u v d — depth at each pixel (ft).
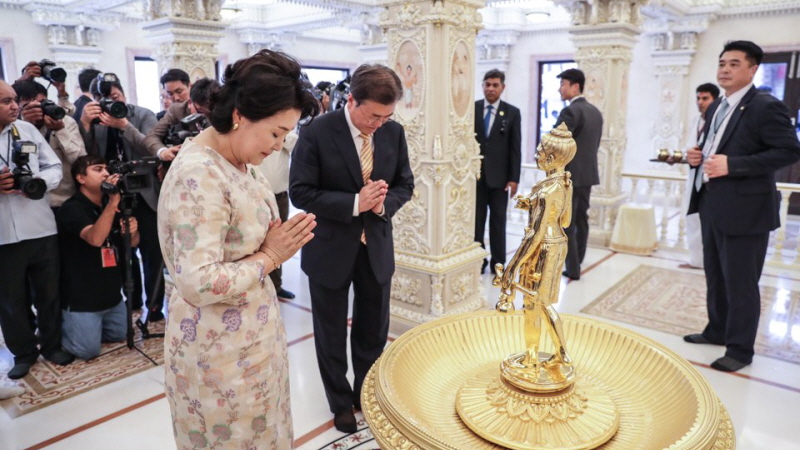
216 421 4.38
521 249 4.20
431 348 4.97
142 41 29.76
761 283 14.48
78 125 11.34
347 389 7.85
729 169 8.78
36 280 9.78
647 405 4.35
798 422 8.04
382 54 29.19
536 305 4.25
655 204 27.91
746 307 9.45
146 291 12.01
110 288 10.21
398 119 10.66
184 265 3.91
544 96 33.12
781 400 8.63
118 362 10.09
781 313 12.32
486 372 4.68
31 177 8.76
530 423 3.99
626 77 18.48
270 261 4.32
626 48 18.07
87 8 24.82
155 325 11.73
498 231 14.98
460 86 10.56
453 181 10.74
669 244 18.52
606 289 14.06
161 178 10.86
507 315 5.37
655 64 27.30
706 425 3.65
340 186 7.12
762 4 24.21
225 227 4.09
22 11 25.39
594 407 4.16
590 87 18.17
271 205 4.62
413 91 10.37
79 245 9.84
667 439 3.74
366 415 4.03
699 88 15.76
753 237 9.16
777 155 8.54
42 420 8.21
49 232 9.62
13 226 9.13
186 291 3.92
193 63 16.93
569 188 4.22
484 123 14.42
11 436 7.82
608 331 5.14
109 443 7.66
